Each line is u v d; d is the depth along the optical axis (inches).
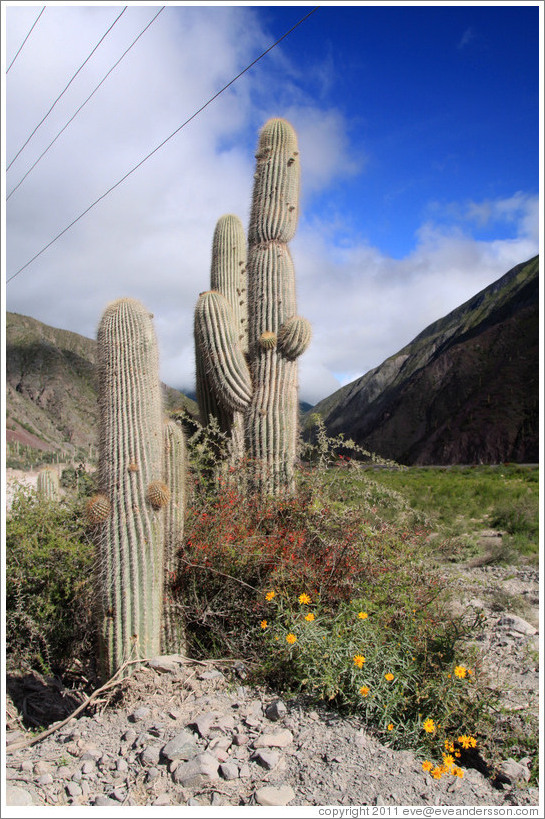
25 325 5526.6
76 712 141.4
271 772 110.6
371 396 4493.1
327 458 225.3
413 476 1185.4
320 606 156.9
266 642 153.3
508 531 424.8
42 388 4581.7
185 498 198.8
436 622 152.6
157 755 115.5
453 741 123.9
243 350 265.4
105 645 158.7
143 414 164.4
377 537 192.2
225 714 130.9
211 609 174.6
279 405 233.9
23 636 184.9
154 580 161.8
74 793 105.9
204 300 247.4
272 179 261.7
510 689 141.9
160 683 146.4
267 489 224.7
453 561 315.9
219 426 265.6
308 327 237.9
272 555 174.2
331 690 128.8
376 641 136.3
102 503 160.2
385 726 125.0
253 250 258.1
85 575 188.7
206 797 104.1
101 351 169.8
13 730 152.2
